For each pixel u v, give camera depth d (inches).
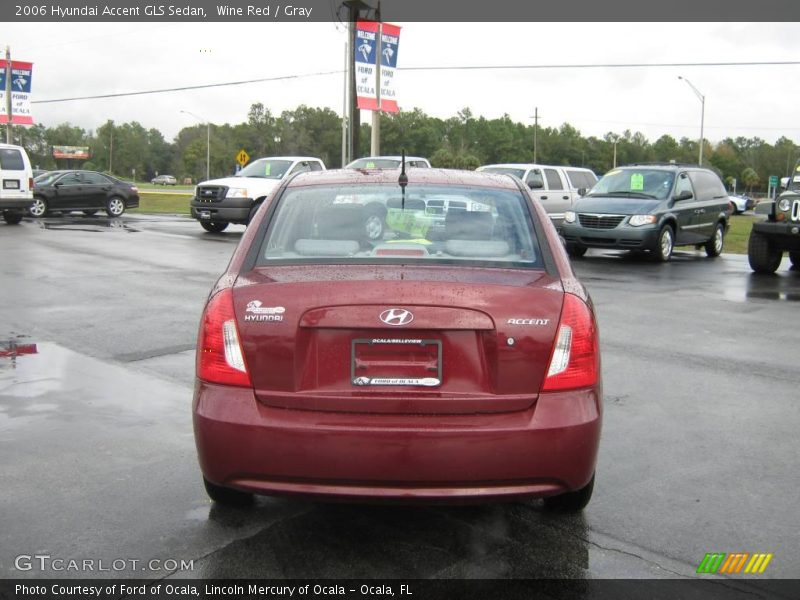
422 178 171.2
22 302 384.2
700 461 187.3
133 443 195.0
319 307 131.3
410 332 131.3
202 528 150.2
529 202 165.3
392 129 4503.0
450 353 131.8
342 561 138.6
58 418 213.3
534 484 131.2
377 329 130.6
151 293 414.6
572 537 148.1
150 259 566.3
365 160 845.2
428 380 131.6
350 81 1146.7
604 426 211.9
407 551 142.3
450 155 3991.1
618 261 623.2
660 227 605.3
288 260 146.7
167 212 1268.5
